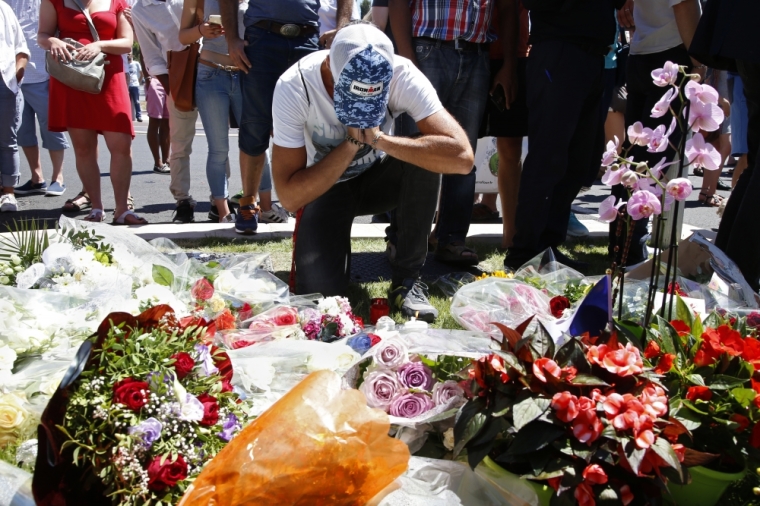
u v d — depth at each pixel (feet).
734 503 6.02
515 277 9.68
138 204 21.61
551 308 8.34
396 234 11.28
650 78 13.21
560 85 12.22
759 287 10.22
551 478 5.13
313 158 10.16
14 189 21.21
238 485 4.66
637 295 8.57
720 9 10.25
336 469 4.80
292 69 9.55
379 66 8.51
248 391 6.73
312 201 10.11
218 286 9.12
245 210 15.79
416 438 6.39
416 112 9.82
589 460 5.02
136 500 4.91
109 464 4.99
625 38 16.57
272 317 8.41
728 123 22.17
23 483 5.08
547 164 12.59
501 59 14.39
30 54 20.43
